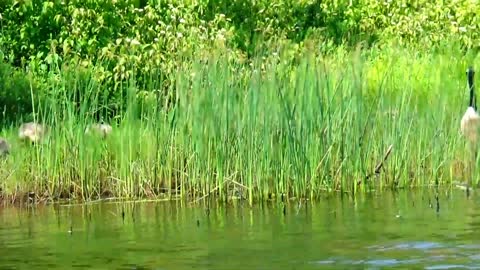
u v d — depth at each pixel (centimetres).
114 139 1666
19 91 2073
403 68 2045
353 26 2542
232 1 2391
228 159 1566
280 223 1334
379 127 1652
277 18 2462
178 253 1162
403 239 1189
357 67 1669
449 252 1111
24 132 1703
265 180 1540
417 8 2625
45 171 1620
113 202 1581
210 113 1573
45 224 1405
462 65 2194
